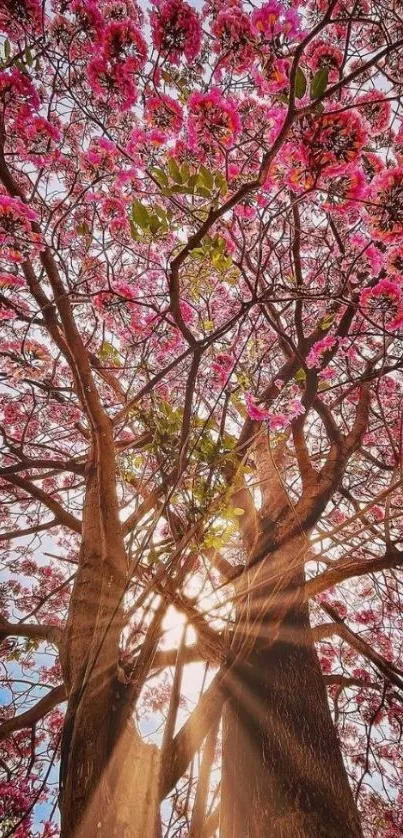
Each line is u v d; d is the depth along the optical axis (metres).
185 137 2.12
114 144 2.39
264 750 2.16
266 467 3.43
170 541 2.23
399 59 2.55
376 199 1.78
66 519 3.30
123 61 1.96
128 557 1.97
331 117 1.61
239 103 2.61
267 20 1.80
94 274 3.06
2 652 4.58
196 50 1.88
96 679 1.62
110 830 1.39
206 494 2.05
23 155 2.47
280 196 2.55
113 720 1.60
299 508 2.77
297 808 1.89
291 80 1.44
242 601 2.37
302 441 2.98
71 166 3.30
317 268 3.84
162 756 1.69
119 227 2.67
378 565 3.03
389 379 4.60
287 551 2.50
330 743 2.18
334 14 2.89
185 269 2.64
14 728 3.20
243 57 1.93
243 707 2.37
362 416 3.44
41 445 3.39
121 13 2.17
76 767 1.48
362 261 2.79
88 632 1.83
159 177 1.73
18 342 3.46
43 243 2.01
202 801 1.98
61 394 4.24
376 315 2.86
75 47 2.19
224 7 2.43
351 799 2.00
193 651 3.12
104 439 2.08
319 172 1.71
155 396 2.43
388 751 5.12
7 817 3.07
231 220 2.54
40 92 2.54
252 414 2.54
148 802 1.54
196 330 3.12
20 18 2.05
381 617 5.27
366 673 4.99
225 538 2.07
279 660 2.52
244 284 3.85
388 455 4.72
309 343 3.27
